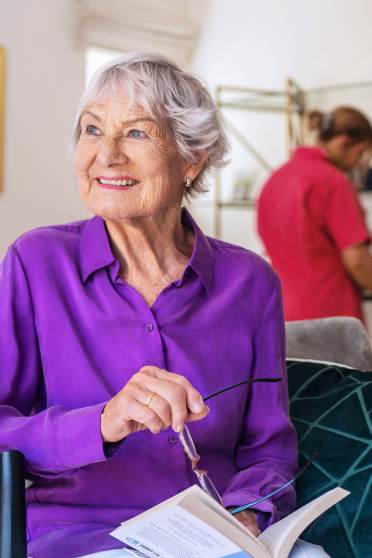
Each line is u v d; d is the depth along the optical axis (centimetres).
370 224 511
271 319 180
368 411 183
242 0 562
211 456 170
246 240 558
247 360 175
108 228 170
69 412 149
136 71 164
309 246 361
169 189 166
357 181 511
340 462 176
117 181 162
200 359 169
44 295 164
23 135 430
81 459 145
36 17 436
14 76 424
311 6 550
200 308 173
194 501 120
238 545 120
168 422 137
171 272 174
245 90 526
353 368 204
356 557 161
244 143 546
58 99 450
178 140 168
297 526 133
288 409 182
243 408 175
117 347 163
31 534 159
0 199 417
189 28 522
